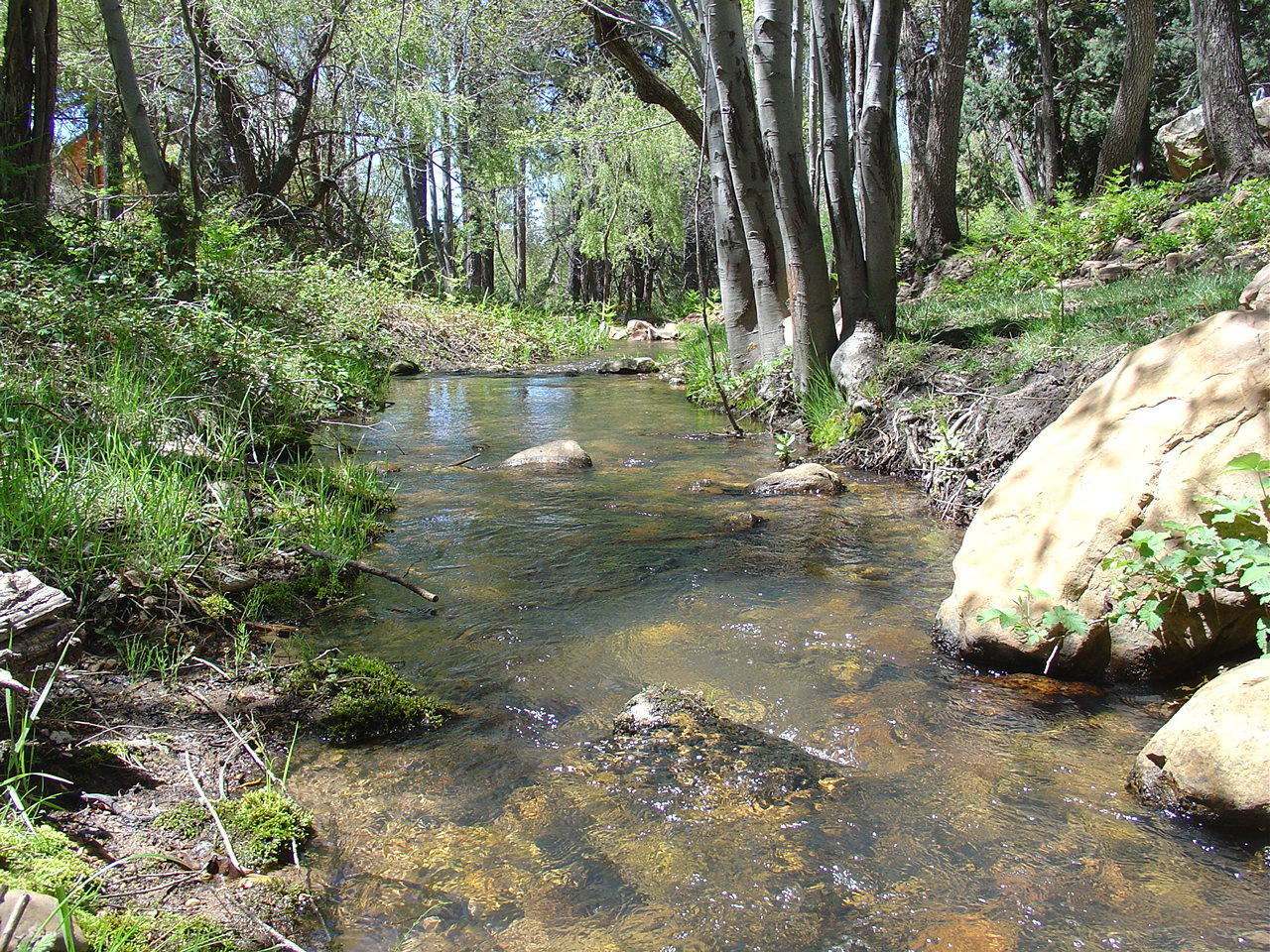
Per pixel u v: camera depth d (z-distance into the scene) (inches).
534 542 214.7
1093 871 96.1
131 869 91.7
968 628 146.9
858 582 187.9
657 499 258.1
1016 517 153.9
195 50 447.8
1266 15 1050.7
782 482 265.4
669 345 904.3
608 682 142.2
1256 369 141.0
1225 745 103.3
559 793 111.3
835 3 328.2
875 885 94.6
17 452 175.2
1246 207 431.2
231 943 82.8
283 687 137.3
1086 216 552.4
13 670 105.1
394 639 158.6
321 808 107.7
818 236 354.3
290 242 764.6
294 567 183.2
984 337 320.5
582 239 1411.2
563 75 1128.2
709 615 169.6
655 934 87.6
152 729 122.1
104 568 157.8
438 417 405.4
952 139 772.6
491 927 88.4
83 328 275.7
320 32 791.1
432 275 1048.8
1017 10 1059.3
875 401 312.3
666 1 466.0
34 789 102.8
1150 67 693.9
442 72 933.2
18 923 68.9
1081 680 140.5
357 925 88.4
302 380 330.0
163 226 421.7
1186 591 132.7
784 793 111.0
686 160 1214.9
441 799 109.9
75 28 768.3
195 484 199.9
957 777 114.2
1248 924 87.8
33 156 412.5
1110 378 159.3
